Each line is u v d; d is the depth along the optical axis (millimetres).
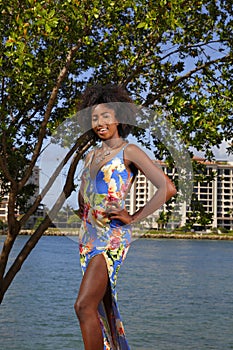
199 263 44438
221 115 9258
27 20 7531
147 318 17484
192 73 9656
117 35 9039
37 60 8500
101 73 10055
